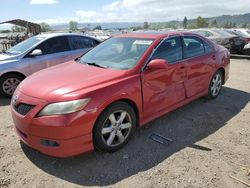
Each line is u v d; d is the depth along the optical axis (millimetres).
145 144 3967
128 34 4973
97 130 3422
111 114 3551
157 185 3068
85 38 7773
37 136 3277
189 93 4996
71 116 3156
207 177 3211
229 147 3918
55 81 3639
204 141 4094
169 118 4926
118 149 3785
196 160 3561
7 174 3262
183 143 4020
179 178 3188
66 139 3180
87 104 3254
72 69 4148
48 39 6980
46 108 3209
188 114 5125
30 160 3555
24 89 3594
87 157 3609
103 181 3145
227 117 5035
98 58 4535
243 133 4379
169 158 3602
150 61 4098
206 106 5574
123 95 3609
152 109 4188
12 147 3875
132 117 3861
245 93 6605
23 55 6559
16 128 3629
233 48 14141
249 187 3055
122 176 3230
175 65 4512
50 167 3408
